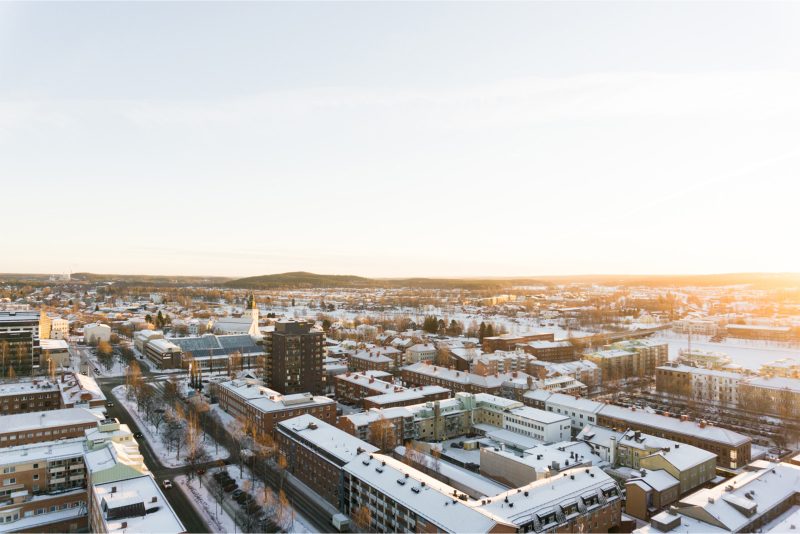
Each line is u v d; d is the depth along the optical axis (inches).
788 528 4347.9
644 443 6628.9
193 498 5684.1
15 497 5187.0
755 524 4618.6
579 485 5128.0
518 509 4581.7
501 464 6373.0
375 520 5017.2
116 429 6097.4
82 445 6072.8
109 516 4106.8
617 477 6333.7
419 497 4680.1
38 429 6761.8
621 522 5310.0
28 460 5521.7
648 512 5511.8
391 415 7687.0
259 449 6688.0
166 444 7313.0
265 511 5334.6
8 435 6569.9
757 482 5226.4
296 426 6806.1
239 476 6299.2
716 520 4493.1
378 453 6028.5
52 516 5162.4
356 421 7426.2
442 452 7455.7
